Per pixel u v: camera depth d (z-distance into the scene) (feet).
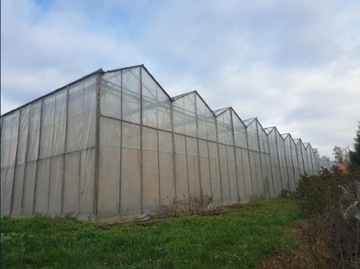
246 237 29.04
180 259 21.81
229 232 30.73
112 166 43.75
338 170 55.21
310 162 143.64
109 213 41.68
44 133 52.21
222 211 53.93
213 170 67.82
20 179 54.85
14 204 54.54
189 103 64.95
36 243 24.97
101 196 41.22
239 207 62.44
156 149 52.65
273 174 99.71
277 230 32.42
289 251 23.94
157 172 51.57
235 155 78.89
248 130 89.45
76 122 46.55
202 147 65.92
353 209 19.92
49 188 48.14
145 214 46.75
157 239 27.40
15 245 24.63
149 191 48.93
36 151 52.85
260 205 65.05
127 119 48.03
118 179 44.16
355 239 19.27
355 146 110.63
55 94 52.08
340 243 19.57
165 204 51.21
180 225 35.86
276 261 22.20
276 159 105.19
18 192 54.44
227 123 78.79
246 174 82.23
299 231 31.48
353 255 19.48
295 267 20.72
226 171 72.90
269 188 94.02
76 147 45.37
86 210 41.27
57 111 50.80
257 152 91.86
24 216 51.16
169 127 57.00
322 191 40.09
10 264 19.69
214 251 24.08
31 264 20.20
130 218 44.11
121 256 22.16
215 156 69.92
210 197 57.57
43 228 33.65
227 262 21.42
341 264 18.97
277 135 111.45
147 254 22.84
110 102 45.78
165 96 57.77
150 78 54.80
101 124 43.55
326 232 21.53
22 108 59.00
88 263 20.40
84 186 42.50
